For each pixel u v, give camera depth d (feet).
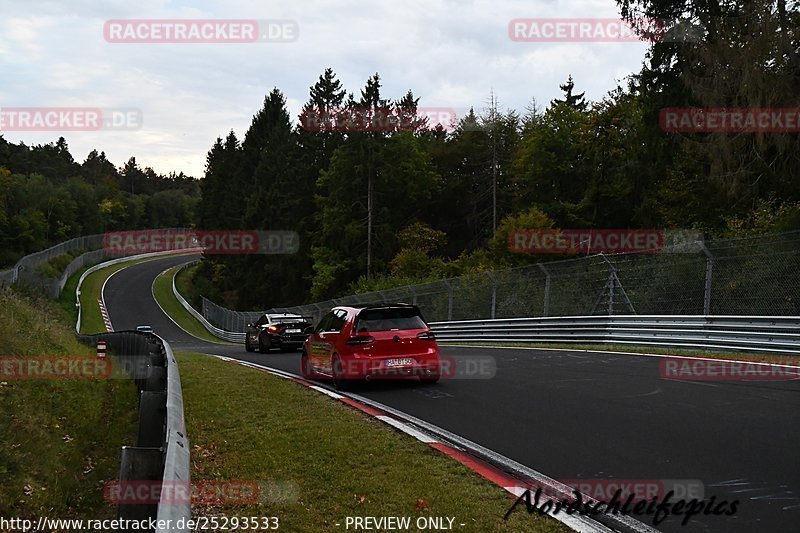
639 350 49.62
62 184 374.43
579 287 61.98
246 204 264.52
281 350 77.71
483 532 14.43
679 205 92.48
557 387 33.09
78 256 282.97
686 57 76.74
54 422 29.89
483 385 35.17
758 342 41.63
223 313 186.19
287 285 210.59
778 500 15.35
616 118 127.85
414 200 184.65
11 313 49.65
